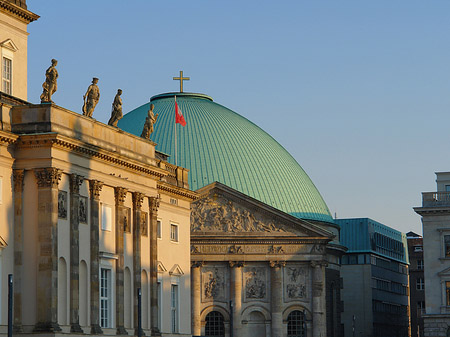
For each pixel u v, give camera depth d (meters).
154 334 113.19
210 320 181.38
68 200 95.81
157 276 116.94
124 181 107.31
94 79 102.31
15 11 105.12
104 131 103.75
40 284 91.06
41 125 93.25
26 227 92.50
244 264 181.38
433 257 163.75
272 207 181.38
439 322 162.12
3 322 89.88
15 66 105.25
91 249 99.44
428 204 164.75
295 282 182.12
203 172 197.25
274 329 179.75
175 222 126.62
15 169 92.81
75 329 94.25
